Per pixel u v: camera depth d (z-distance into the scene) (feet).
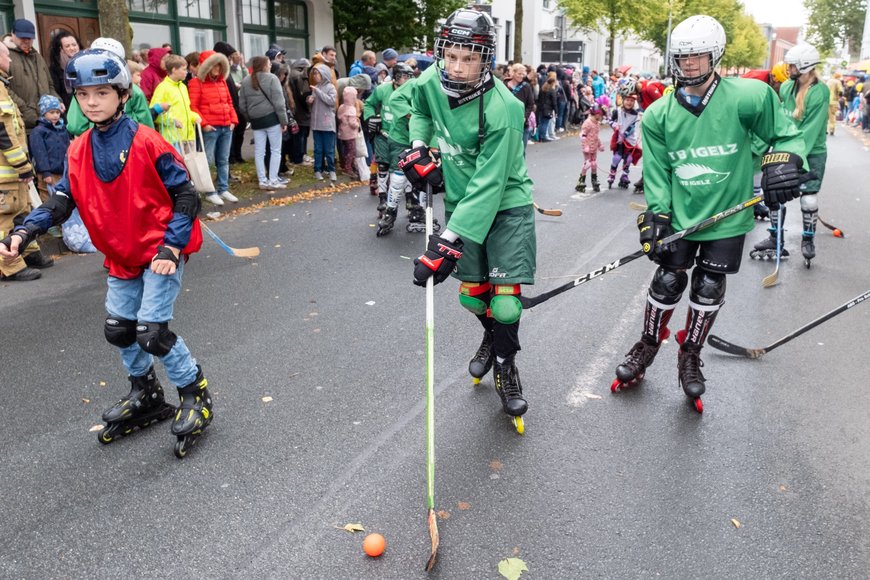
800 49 20.25
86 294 19.04
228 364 14.40
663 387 13.44
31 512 9.69
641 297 18.45
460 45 10.07
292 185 33.71
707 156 11.63
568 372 14.03
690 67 11.11
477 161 10.62
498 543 9.04
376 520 9.52
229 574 8.52
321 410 12.51
